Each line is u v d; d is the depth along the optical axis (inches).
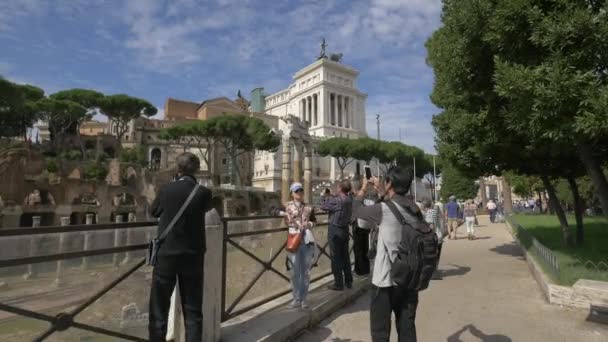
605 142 339.6
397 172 148.3
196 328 133.6
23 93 1724.9
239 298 195.8
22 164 1344.7
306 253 220.2
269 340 173.6
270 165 2955.2
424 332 207.5
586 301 237.8
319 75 3868.1
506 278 345.1
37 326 137.9
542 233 613.9
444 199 1907.0
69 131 2758.4
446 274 373.7
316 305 225.9
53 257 109.3
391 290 141.6
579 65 236.4
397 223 142.2
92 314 155.9
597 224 757.3
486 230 891.4
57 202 1450.5
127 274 141.6
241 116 2111.2
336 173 3203.7
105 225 128.5
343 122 3934.5
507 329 209.2
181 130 2225.6
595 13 237.8
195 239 134.0
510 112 284.8
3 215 1253.1
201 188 139.6
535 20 249.6
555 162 431.2
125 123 2600.9
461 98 374.0
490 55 311.4
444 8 370.3
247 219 217.0
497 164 450.3
